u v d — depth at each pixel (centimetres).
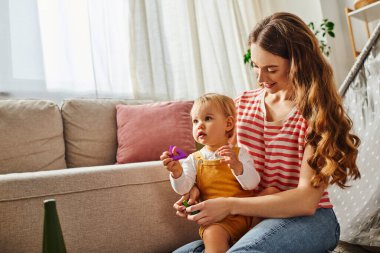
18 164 149
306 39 89
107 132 177
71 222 96
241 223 89
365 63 139
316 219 83
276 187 93
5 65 174
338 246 136
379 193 124
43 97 183
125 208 106
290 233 75
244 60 237
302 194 80
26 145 153
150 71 207
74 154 169
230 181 97
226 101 107
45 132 160
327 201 90
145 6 212
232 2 265
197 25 241
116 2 209
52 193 95
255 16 284
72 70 191
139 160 163
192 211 81
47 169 155
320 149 81
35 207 93
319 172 80
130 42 205
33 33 181
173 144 166
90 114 176
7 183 90
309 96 86
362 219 127
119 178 107
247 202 81
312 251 78
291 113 94
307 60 88
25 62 179
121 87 206
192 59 232
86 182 101
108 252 101
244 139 102
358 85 142
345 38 275
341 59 266
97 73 198
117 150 173
